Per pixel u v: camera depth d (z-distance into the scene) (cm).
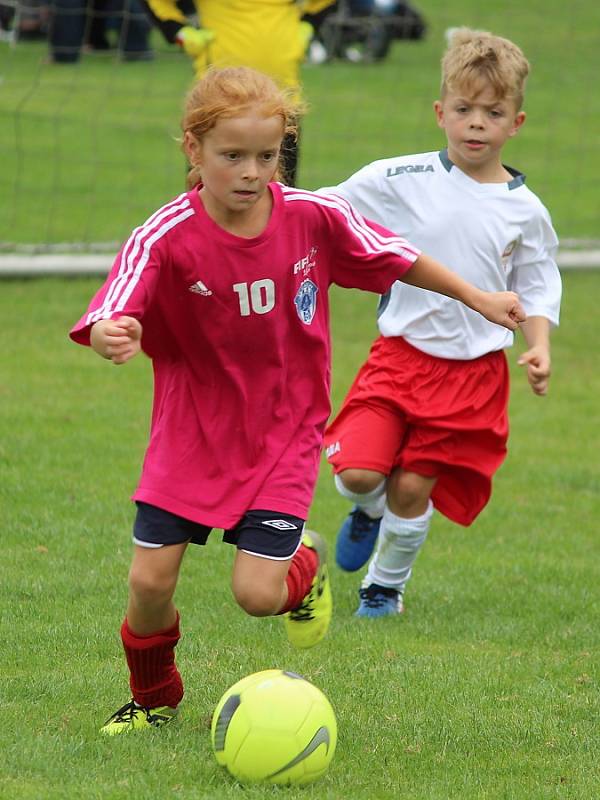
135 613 1320
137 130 6034
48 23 7056
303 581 1389
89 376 3053
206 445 1312
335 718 1359
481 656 1666
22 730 1347
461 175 1806
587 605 1883
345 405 1841
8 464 2386
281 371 1326
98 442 2553
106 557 1962
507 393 1838
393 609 1850
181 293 1283
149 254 1249
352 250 1355
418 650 1681
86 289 3825
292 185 1512
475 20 9081
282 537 1310
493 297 1368
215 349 1300
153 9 3117
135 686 1373
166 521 1298
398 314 1812
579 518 2330
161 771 1258
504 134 1777
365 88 7306
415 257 1364
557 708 1488
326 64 7919
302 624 1465
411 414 1786
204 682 1517
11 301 3666
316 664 1603
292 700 1250
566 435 2839
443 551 2136
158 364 1346
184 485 1302
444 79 1795
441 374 1791
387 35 7906
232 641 1670
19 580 1838
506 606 1877
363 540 1922
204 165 1248
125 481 2333
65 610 1742
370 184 1822
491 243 1795
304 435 1352
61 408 2777
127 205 4788
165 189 5050
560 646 1720
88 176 5200
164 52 7731
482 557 2102
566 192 5353
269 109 1223
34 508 2161
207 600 1825
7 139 5700
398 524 1805
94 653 1603
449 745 1370
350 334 3575
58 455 2453
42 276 3900
